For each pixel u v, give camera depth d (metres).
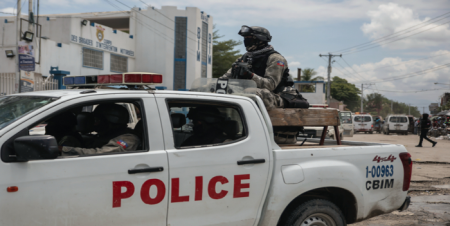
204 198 2.78
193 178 2.74
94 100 2.55
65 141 2.91
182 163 2.71
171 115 2.99
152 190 2.59
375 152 3.54
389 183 3.61
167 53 25.72
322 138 3.91
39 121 2.34
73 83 3.30
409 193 6.73
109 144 2.71
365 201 3.45
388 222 5.02
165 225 2.65
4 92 13.01
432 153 13.66
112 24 29.58
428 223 4.98
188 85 26.12
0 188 2.15
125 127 3.00
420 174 8.63
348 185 3.31
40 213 2.26
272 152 3.10
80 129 2.90
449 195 6.58
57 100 2.45
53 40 19.86
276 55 4.11
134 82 2.86
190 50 26.09
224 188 2.86
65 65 19.48
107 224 2.46
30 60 11.31
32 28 13.35
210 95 3.01
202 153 2.80
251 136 3.04
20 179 2.21
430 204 5.96
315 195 3.38
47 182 2.28
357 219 3.46
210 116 3.11
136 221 2.55
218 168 2.84
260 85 3.88
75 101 2.48
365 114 33.34
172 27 25.73
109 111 2.91
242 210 2.95
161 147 2.68
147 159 2.59
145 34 25.89
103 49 22.48
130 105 3.12
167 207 2.65
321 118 3.78
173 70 25.89
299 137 5.04
